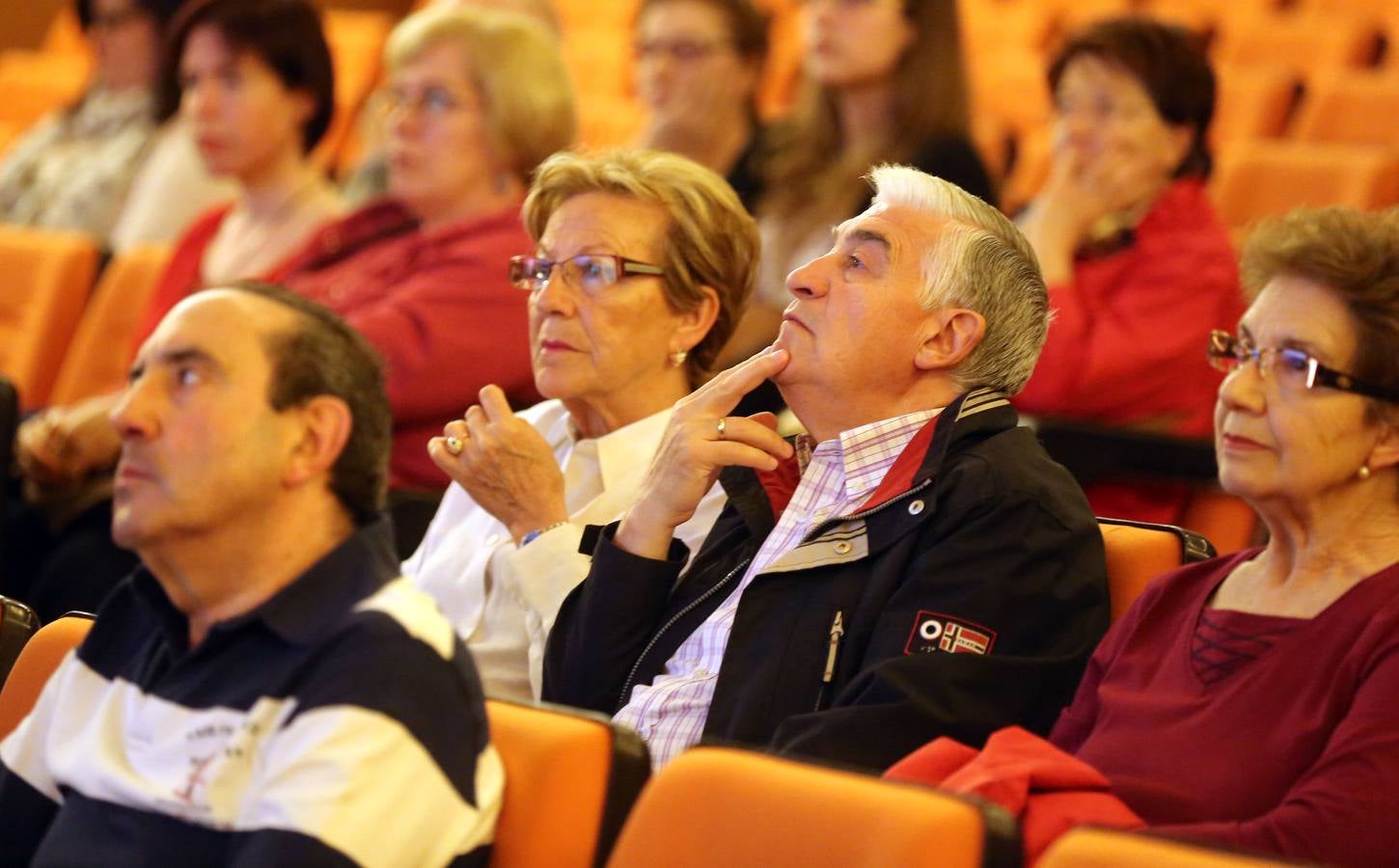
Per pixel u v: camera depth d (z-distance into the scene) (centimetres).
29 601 1062
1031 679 591
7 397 1053
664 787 441
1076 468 903
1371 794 489
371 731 451
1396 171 1480
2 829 532
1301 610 543
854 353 653
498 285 1048
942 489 624
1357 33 2183
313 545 491
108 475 1116
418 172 1088
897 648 599
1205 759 529
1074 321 1003
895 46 1178
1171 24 1047
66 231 1605
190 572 489
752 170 1308
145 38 1670
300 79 1256
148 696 496
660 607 673
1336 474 539
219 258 1269
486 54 1084
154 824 475
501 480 748
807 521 660
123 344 1330
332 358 490
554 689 678
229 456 476
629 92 2408
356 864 441
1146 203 1042
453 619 778
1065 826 477
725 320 789
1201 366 1011
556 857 465
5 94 2328
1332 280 541
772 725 614
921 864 389
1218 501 894
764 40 1359
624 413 785
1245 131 1925
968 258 652
